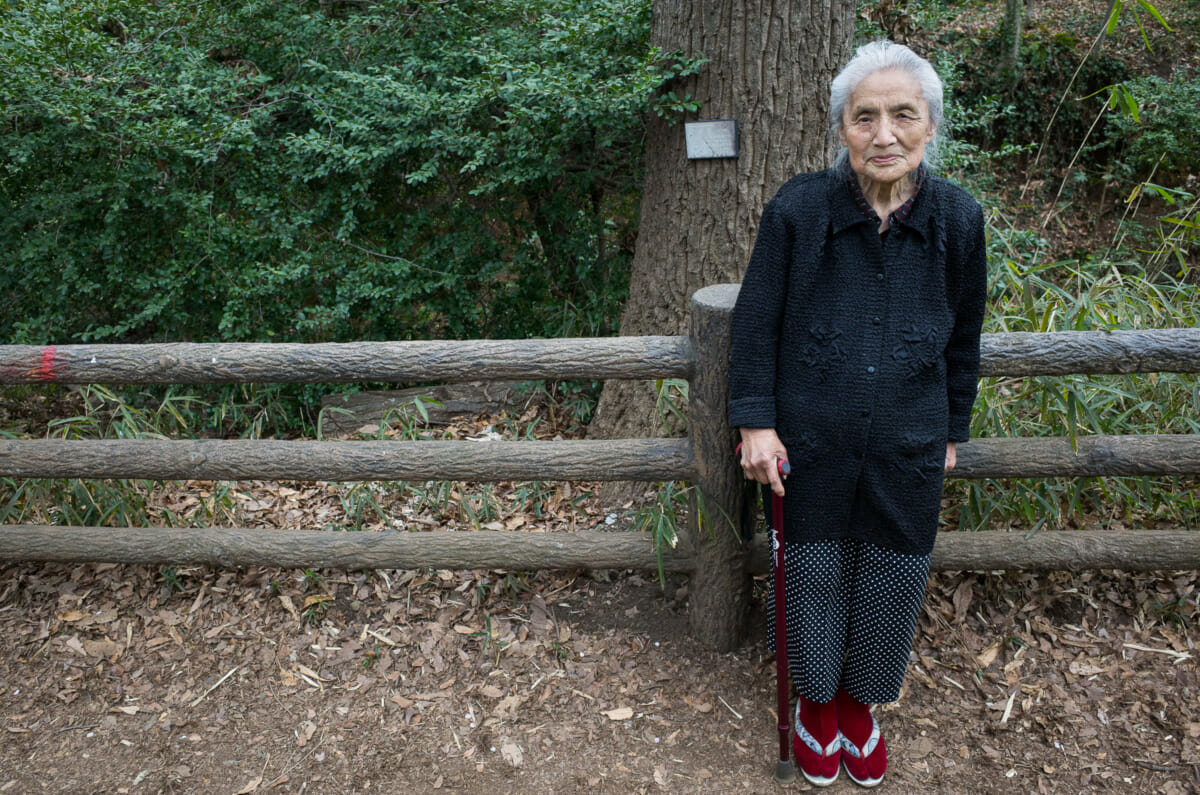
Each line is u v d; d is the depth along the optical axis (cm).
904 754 231
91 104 363
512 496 337
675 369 238
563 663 262
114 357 249
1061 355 232
